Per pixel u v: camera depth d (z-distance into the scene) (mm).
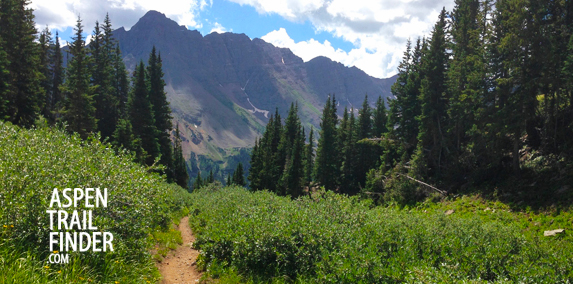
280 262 8719
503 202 19906
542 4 19969
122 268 6363
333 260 7410
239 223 10508
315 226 9359
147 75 50031
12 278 4285
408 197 27281
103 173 7297
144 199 8047
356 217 10836
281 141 59562
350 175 45562
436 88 30094
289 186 45812
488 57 23656
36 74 35875
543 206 17156
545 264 7574
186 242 13523
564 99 22016
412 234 9086
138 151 35781
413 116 34156
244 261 9062
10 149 6859
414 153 31594
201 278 8617
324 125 47844
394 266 6883
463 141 30438
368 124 52156
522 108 20891
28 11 35875
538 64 20188
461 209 21516
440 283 5668
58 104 40969
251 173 56875
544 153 21844
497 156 23766
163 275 8672
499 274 6852
